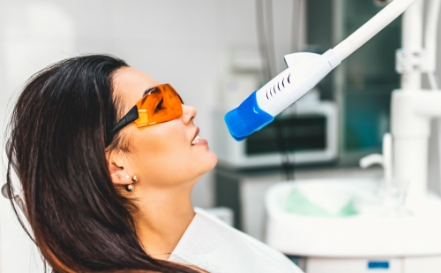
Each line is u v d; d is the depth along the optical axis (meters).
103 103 0.56
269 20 1.80
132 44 1.61
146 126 0.58
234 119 0.59
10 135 0.62
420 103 0.76
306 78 0.55
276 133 1.58
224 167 1.64
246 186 1.47
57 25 1.51
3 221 0.80
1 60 1.45
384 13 0.54
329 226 0.74
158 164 0.59
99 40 1.56
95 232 0.54
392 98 0.81
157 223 0.62
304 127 1.59
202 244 0.64
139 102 0.58
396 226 0.72
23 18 1.46
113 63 0.62
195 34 1.70
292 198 0.97
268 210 0.83
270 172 1.53
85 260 0.53
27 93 0.59
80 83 0.56
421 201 0.80
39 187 0.55
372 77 1.60
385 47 1.52
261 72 1.78
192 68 1.71
